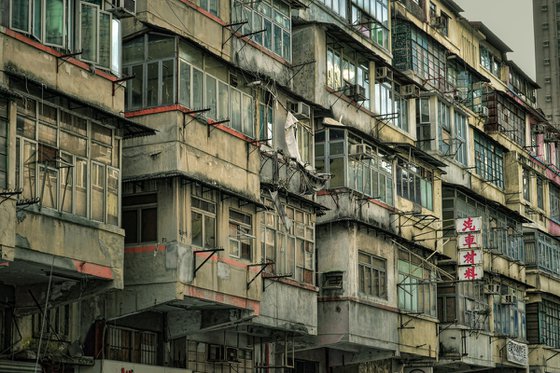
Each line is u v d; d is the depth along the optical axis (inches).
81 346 904.9
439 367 1509.6
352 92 1274.6
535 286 1791.3
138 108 950.4
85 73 844.6
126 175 932.6
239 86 1032.8
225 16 1066.7
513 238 1726.1
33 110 784.9
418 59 1531.7
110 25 875.4
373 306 1224.8
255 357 1125.1
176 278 902.4
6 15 775.7
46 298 813.2
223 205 973.8
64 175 805.9
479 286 1539.1
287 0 1165.7
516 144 1862.7
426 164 1421.0
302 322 1098.7
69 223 802.2
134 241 925.2
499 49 1915.6
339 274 1189.7
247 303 986.1
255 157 1029.8
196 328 992.2
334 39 1262.3
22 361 836.6
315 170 1193.4
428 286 1369.3
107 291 844.6
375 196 1270.9
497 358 1573.6
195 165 940.0
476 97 1748.3
